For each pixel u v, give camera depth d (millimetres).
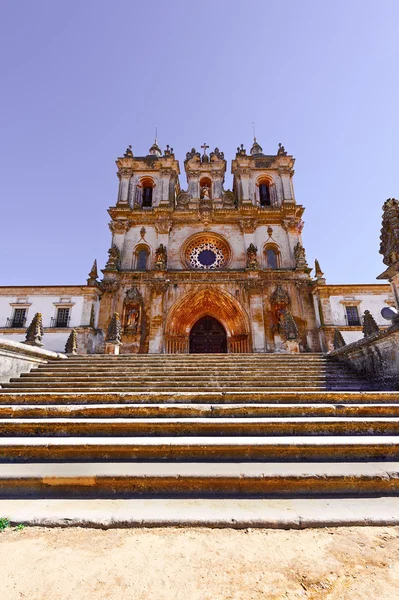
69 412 6715
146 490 4238
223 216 30922
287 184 32781
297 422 5793
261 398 7859
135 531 3426
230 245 29906
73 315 25953
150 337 25297
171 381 10250
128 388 9438
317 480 4215
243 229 30109
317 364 12445
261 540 3240
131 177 33875
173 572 2750
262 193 34250
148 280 27422
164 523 3514
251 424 5781
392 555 2963
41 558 2949
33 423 5957
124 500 4062
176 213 31031
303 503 3934
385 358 9594
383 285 26000
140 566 2834
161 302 26328
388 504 3883
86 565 2848
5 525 3482
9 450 5020
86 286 26672
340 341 19484
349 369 11773
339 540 3221
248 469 4434
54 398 8008
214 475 4262
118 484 4273
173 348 25562
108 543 3203
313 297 26703
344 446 4898
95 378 10586
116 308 26906
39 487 4301
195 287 27188
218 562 2889
